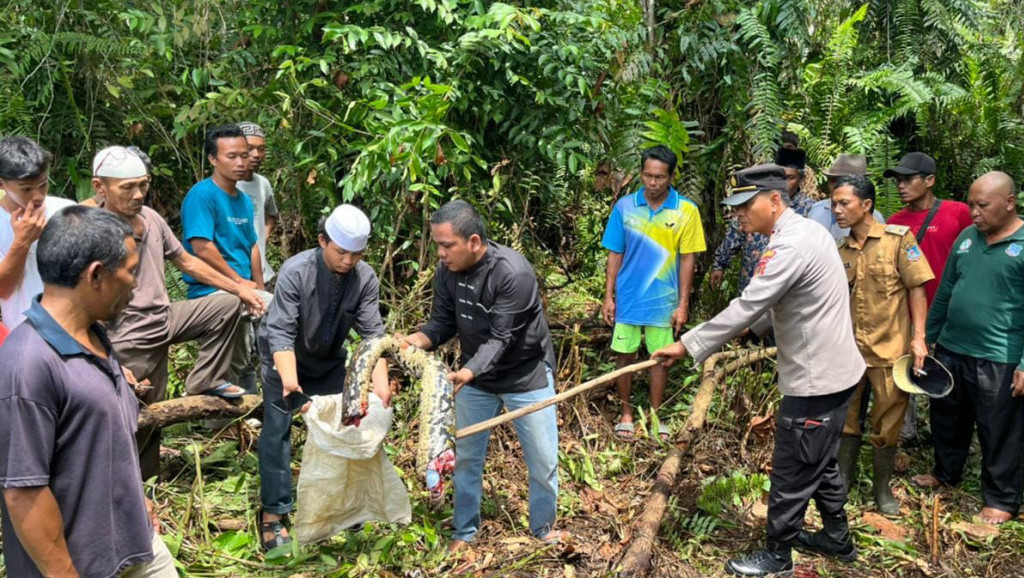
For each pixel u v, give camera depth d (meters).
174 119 5.80
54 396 2.10
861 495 4.74
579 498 4.47
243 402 4.46
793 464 3.74
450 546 3.91
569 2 5.56
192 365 5.22
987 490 4.52
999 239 4.40
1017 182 6.68
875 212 5.16
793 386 3.73
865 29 7.49
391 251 5.45
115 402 2.23
